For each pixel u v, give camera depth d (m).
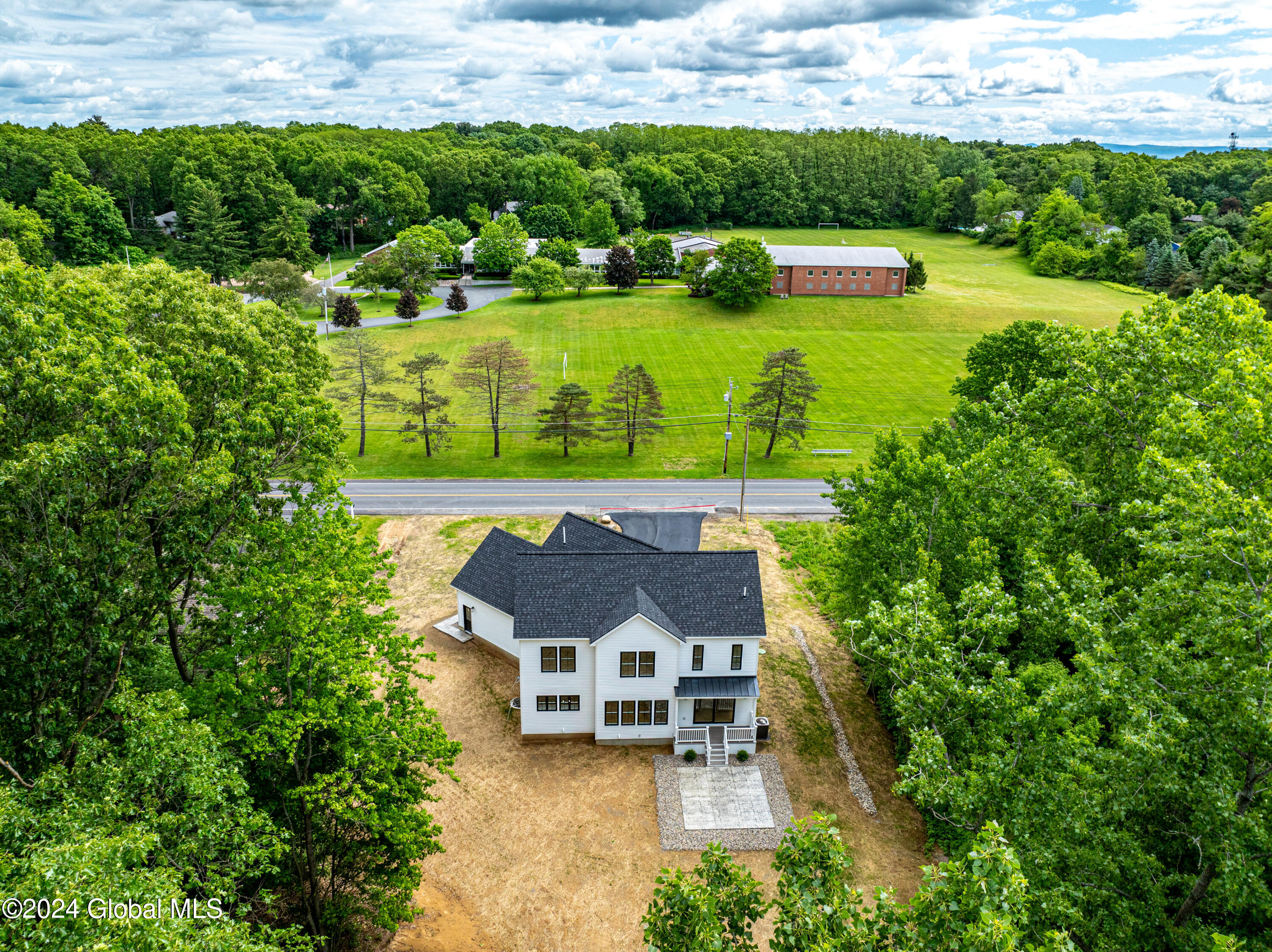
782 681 41.97
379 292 129.25
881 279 126.69
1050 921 19.88
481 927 28.08
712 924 16.06
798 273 126.00
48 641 21.75
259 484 29.00
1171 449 28.59
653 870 30.45
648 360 100.81
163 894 14.76
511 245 141.25
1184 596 21.30
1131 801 20.25
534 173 182.25
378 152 184.88
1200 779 19.50
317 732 25.72
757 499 65.94
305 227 140.62
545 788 34.53
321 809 25.50
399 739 25.42
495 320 116.06
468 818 32.75
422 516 61.38
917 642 26.05
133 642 24.81
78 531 23.55
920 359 101.31
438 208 185.12
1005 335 67.56
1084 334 38.50
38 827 15.87
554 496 65.75
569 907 28.88
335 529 28.30
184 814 18.70
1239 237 154.12
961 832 30.05
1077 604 25.67
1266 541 19.98
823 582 45.94
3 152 132.38
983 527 34.91
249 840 20.52
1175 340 34.44
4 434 23.41
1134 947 19.73
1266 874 20.89
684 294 129.75
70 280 44.91
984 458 35.03
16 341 24.19
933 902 15.83
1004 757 23.08
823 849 17.09
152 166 158.50
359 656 25.62
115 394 23.25
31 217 113.69
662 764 36.03
